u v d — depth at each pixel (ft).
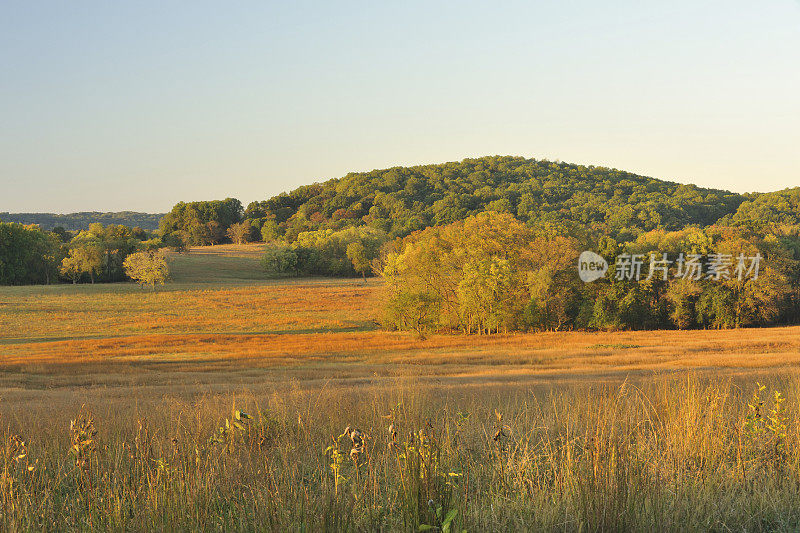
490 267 197.67
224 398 38.63
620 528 13.71
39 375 101.30
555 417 24.70
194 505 14.61
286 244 445.78
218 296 313.32
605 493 14.38
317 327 229.25
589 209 504.43
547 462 18.51
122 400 47.47
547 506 14.51
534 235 231.09
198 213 653.71
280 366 119.85
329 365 119.75
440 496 13.97
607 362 117.50
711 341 155.53
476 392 44.91
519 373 88.22
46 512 14.97
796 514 15.61
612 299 202.59
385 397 33.68
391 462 19.06
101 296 306.55
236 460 19.06
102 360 132.57
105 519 14.46
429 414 27.84
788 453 19.42
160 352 155.94
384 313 205.57
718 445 19.99
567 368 105.09
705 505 15.51
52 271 374.63
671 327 211.00
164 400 41.75
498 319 196.13
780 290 203.31
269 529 13.37
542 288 202.80
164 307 278.26
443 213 540.93
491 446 21.18
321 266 430.20
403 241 352.49
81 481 16.52
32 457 21.02
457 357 132.16
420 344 167.02
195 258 482.69
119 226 492.95
